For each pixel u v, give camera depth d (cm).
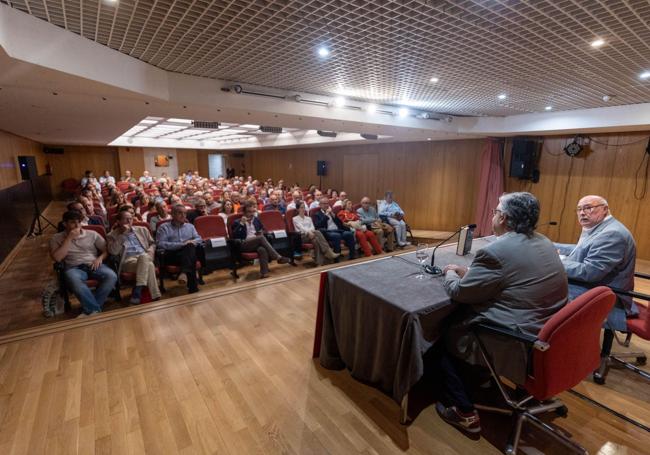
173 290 368
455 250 266
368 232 524
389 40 236
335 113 449
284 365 221
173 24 216
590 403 188
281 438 162
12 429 166
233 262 402
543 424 159
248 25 215
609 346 212
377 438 163
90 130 635
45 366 218
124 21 211
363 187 973
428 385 203
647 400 191
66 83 254
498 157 651
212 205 571
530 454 154
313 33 227
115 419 173
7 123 512
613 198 520
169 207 534
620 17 189
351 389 197
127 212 328
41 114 420
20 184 649
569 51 247
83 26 217
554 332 131
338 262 477
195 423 171
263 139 1178
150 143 1304
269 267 456
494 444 160
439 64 288
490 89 372
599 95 384
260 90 381
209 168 1605
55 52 213
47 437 162
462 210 751
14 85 262
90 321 278
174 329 267
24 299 345
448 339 172
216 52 269
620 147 505
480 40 232
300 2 184
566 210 574
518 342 146
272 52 266
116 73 265
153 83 308
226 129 920
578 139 545
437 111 529
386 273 212
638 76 303
